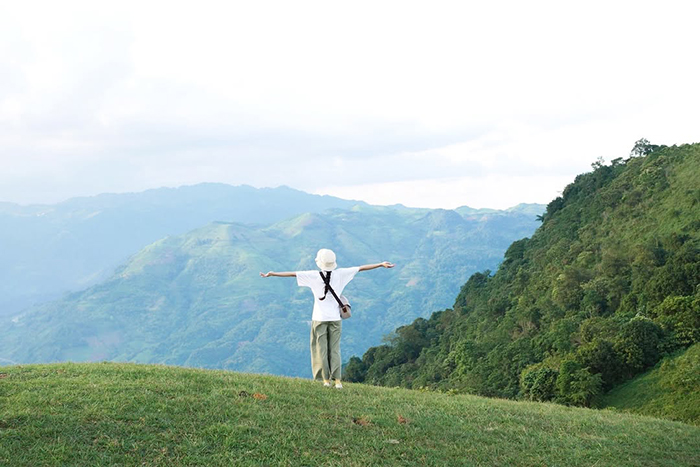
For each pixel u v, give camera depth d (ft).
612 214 265.34
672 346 119.55
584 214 300.81
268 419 32.22
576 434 38.11
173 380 39.11
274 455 27.48
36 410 29.19
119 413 30.17
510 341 207.92
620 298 178.50
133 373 40.47
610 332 139.23
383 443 30.94
